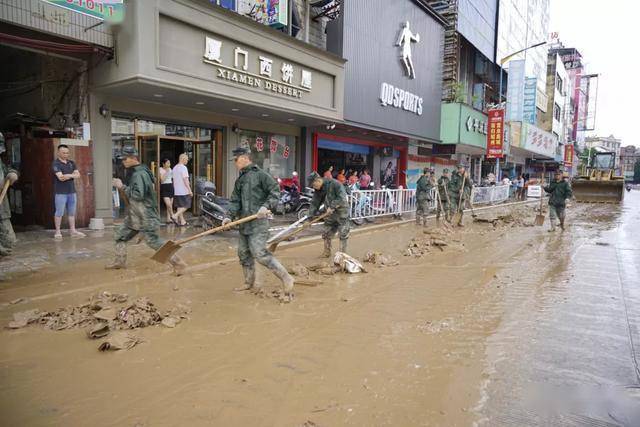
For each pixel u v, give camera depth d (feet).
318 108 39.83
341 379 10.22
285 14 35.81
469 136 71.05
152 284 17.39
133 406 8.83
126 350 11.40
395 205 43.93
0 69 35.22
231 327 13.25
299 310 15.05
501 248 29.40
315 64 38.58
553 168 152.15
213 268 20.39
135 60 25.67
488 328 13.85
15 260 19.93
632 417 8.97
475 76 88.69
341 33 43.09
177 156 40.96
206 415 8.57
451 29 67.56
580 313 15.56
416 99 57.41
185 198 31.55
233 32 30.71
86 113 29.01
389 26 50.39
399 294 17.48
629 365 11.42
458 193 42.06
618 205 76.69
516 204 74.33
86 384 9.66
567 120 166.81
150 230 18.60
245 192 16.33
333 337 12.76
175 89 27.89
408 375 10.51
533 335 13.34
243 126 40.01
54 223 27.89
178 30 27.68
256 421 8.43
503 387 10.05
